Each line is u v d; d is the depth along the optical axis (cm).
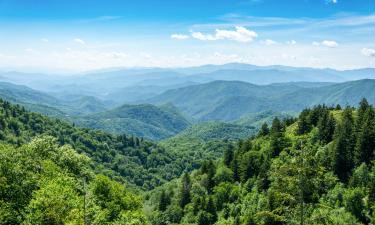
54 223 5234
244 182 16062
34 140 7900
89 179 7719
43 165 7094
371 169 11538
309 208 3425
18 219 5725
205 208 15300
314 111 17050
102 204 6800
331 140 14575
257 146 18300
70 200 5675
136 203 7919
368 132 12462
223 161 19512
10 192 6034
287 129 19312
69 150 8100
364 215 10156
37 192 5672
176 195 18238
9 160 6569
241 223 12812
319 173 3350
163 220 16250
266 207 10631
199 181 17938
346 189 11031
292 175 3375
